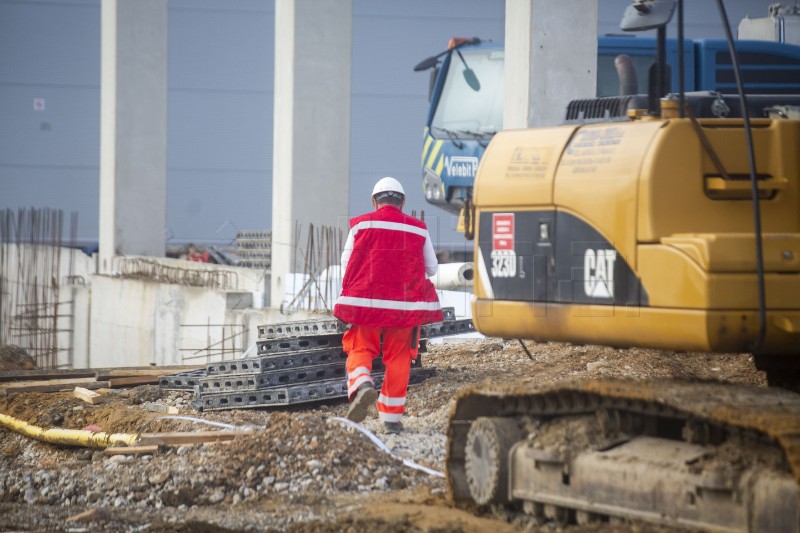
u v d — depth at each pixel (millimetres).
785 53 38281
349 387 20547
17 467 23297
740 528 11734
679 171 13750
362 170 92562
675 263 13297
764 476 11555
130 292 56812
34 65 95938
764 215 14102
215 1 94312
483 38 92875
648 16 14859
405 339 20938
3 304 74375
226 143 95250
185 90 94375
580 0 32156
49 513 17750
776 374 15430
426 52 92688
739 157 14000
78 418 25688
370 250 20625
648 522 12648
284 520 15914
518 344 29453
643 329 13680
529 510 14203
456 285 34188
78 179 97062
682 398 12531
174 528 15773
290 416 19703
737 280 13016
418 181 93188
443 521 14758
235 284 50625
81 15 96500
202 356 44438
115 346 58406
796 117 22703
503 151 15719
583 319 14391
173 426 22719
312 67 46406
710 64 37719
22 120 95938
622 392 12992
